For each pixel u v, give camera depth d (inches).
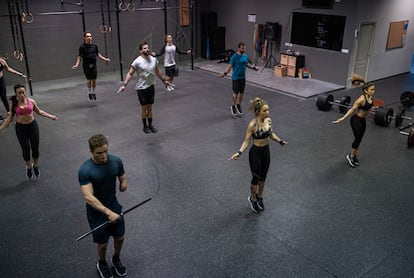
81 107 336.8
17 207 187.5
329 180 216.2
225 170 226.8
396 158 245.4
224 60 519.8
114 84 411.8
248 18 493.7
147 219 178.7
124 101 354.3
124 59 481.7
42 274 144.8
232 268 148.7
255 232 170.4
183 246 160.7
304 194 201.8
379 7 403.2
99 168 123.0
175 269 147.8
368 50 417.4
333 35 406.6
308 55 437.7
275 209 188.1
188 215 182.4
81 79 434.0
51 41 417.1
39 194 199.3
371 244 163.3
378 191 205.6
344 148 259.6
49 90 388.5
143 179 215.0
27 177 216.2
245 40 508.4
